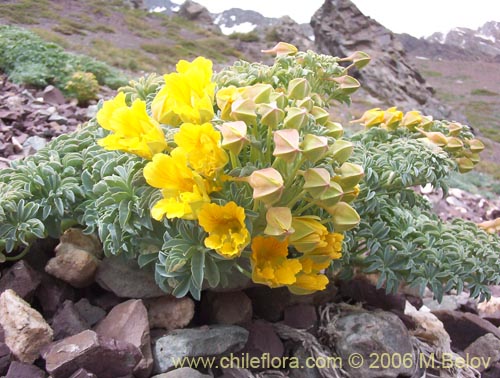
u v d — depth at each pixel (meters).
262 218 0.27
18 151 0.61
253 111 0.25
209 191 0.26
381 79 3.45
